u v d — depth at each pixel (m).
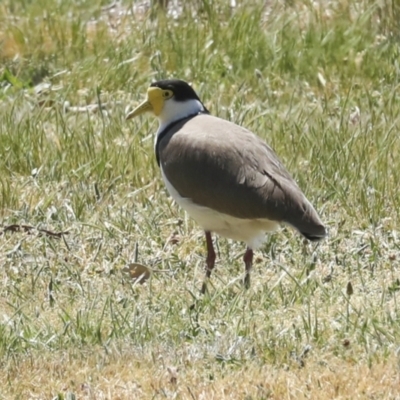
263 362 9.91
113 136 15.65
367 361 9.77
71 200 13.84
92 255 12.50
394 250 12.41
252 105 16.39
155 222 13.23
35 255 12.48
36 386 9.66
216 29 19.00
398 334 10.19
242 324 10.57
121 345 10.25
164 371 9.77
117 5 20.56
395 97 16.64
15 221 13.38
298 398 9.17
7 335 10.50
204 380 9.61
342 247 12.54
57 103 16.77
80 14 20.22
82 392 9.53
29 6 20.61
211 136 11.77
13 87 18.03
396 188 13.71
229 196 11.36
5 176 14.58
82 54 18.98
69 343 10.41
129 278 11.95
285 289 11.51
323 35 18.50
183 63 18.38
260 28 19.05
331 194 13.69
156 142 12.52
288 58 18.16
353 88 17.36
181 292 11.58
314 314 10.78
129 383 9.61
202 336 10.43
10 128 15.64
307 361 9.84
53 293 11.62
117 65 18.06
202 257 12.57
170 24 19.34
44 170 14.62
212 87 17.50
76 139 15.32
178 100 12.46
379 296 11.23
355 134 15.05
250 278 11.84
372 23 18.95
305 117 15.98
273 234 12.76
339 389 9.29
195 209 11.73
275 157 11.79
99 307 11.25
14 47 19.22
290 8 19.62
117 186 14.26
